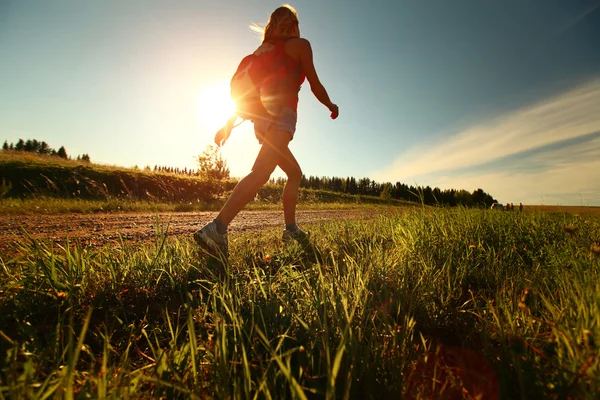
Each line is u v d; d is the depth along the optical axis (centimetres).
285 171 288
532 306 148
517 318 132
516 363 93
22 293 156
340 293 144
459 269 210
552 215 368
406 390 98
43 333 134
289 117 262
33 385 81
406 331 125
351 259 207
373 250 257
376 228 392
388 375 103
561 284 159
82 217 798
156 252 228
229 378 99
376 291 164
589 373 85
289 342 126
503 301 151
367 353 105
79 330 141
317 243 322
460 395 98
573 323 115
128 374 95
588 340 93
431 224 301
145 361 122
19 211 848
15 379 79
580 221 344
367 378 100
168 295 186
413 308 155
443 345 131
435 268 212
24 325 133
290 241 291
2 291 156
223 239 237
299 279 190
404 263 202
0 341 119
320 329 128
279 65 256
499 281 196
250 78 262
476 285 200
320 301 145
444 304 161
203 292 191
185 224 689
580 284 134
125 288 184
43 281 164
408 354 114
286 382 99
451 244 257
